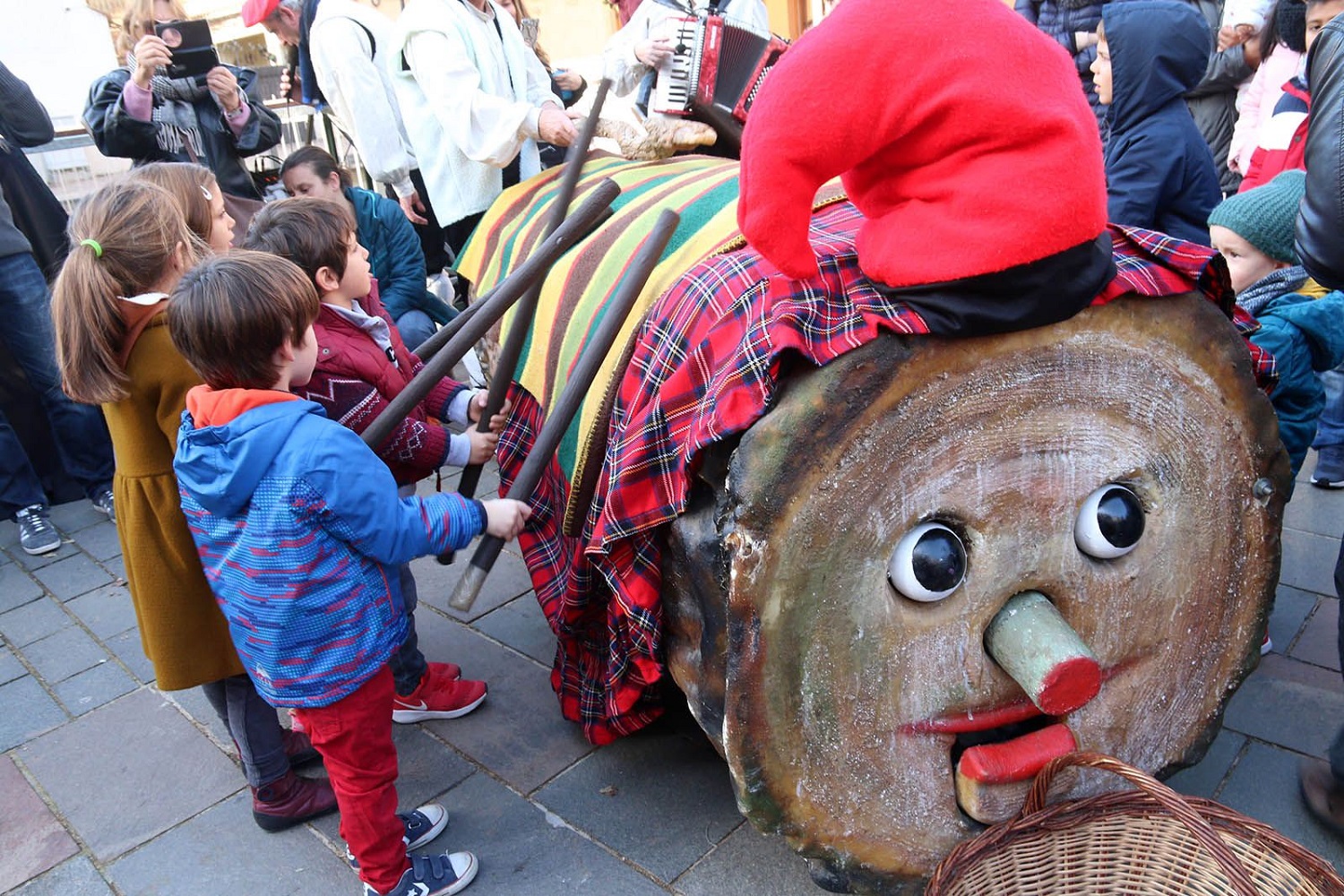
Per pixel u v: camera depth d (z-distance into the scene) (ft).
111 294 6.31
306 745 8.30
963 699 5.63
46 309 12.91
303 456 5.71
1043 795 5.46
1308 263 6.23
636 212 7.79
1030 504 5.37
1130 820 5.62
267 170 15.55
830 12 4.70
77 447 13.64
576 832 7.36
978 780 5.64
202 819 7.98
